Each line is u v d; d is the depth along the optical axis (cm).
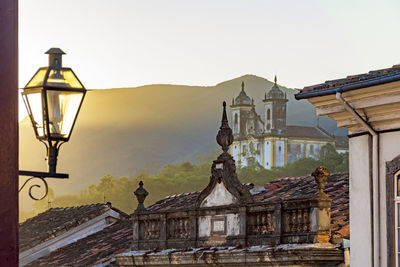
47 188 882
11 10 532
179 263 1883
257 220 1731
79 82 962
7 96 525
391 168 1340
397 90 1278
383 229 1357
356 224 1422
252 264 1688
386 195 1351
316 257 1530
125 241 2544
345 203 1808
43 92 935
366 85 1285
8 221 518
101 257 2428
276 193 2181
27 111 955
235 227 1783
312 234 1567
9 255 517
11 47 530
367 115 1374
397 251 1328
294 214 1631
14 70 530
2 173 518
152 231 2033
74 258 2622
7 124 523
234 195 1808
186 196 2730
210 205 1878
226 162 1848
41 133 949
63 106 950
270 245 1661
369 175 1394
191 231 1895
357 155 1426
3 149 520
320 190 1583
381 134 1370
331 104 1420
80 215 3041
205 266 1819
